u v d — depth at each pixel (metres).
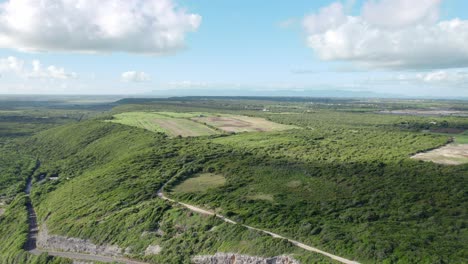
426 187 82.56
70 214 100.31
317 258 58.00
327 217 73.31
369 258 55.84
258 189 93.56
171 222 82.62
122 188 107.12
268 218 74.69
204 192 95.44
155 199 95.19
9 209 116.69
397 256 54.22
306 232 66.88
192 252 72.12
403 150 121.12
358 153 119.75
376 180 90.31
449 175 88.69
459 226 63.16
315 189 90.44
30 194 129.50
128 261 75.56
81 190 115.06
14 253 87.75
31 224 104.50
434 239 58.97
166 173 113.56
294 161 114.50
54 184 134.75
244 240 68.75
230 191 94.12
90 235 87.00
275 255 62.81
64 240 88.88
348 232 64.56
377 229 64.38
